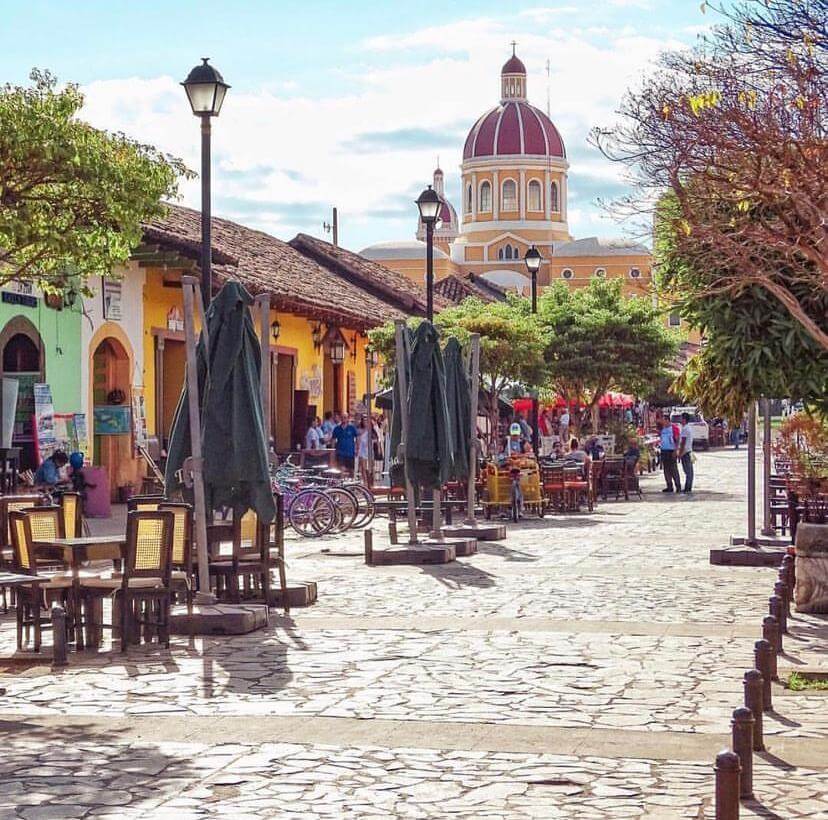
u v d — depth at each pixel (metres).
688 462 35.50
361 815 6.79
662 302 16.72
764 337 14.37
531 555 19.36
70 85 14.36
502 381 33.06
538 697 9.48
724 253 11.76
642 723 8.73
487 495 26.42
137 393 27.58
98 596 11.62
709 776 7.48
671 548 20.41
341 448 32.75
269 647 11.58
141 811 6.86
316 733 8.48
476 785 7.31
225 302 13.49
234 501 13.41
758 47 10.71
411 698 9.46
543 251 126.00
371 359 39.19
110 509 24.66
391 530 19.47
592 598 14.55
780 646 11.23
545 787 7.27
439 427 19.36
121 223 14.38
